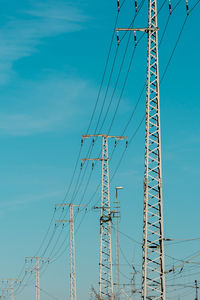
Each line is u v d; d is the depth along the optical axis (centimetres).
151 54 5791
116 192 9956
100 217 9381
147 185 5534
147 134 5616
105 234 9400
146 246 5441
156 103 5684
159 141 5597
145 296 5356
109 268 9300
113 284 9419
